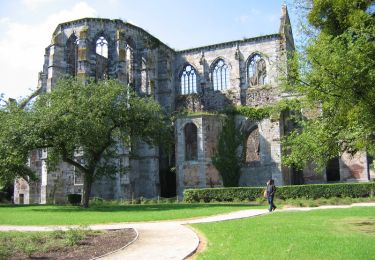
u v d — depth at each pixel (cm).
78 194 5334
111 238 1805
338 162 6081
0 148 3694
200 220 2481
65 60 6231
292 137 2395
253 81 6788
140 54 6600
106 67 6569
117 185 5409
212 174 5772
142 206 4062
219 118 6000
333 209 3103
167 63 6962
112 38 6256
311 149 2180
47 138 3809
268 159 5903
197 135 5794
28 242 1702
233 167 5856
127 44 6556
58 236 1859
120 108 4091
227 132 5984
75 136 3719
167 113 6712
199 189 4978
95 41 6212
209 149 5800
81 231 1866
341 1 2041
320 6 2189
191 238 1745
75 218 2758
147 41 6656
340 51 1767
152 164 5972
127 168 4684
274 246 1468
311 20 2242
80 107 3803
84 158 4431
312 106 2191
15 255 1484
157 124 4312
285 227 1973
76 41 6328
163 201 5141
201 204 4250
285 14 6844
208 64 7094
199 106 6950
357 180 5538
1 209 3994
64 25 6319
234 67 6850
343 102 1842
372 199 4100
